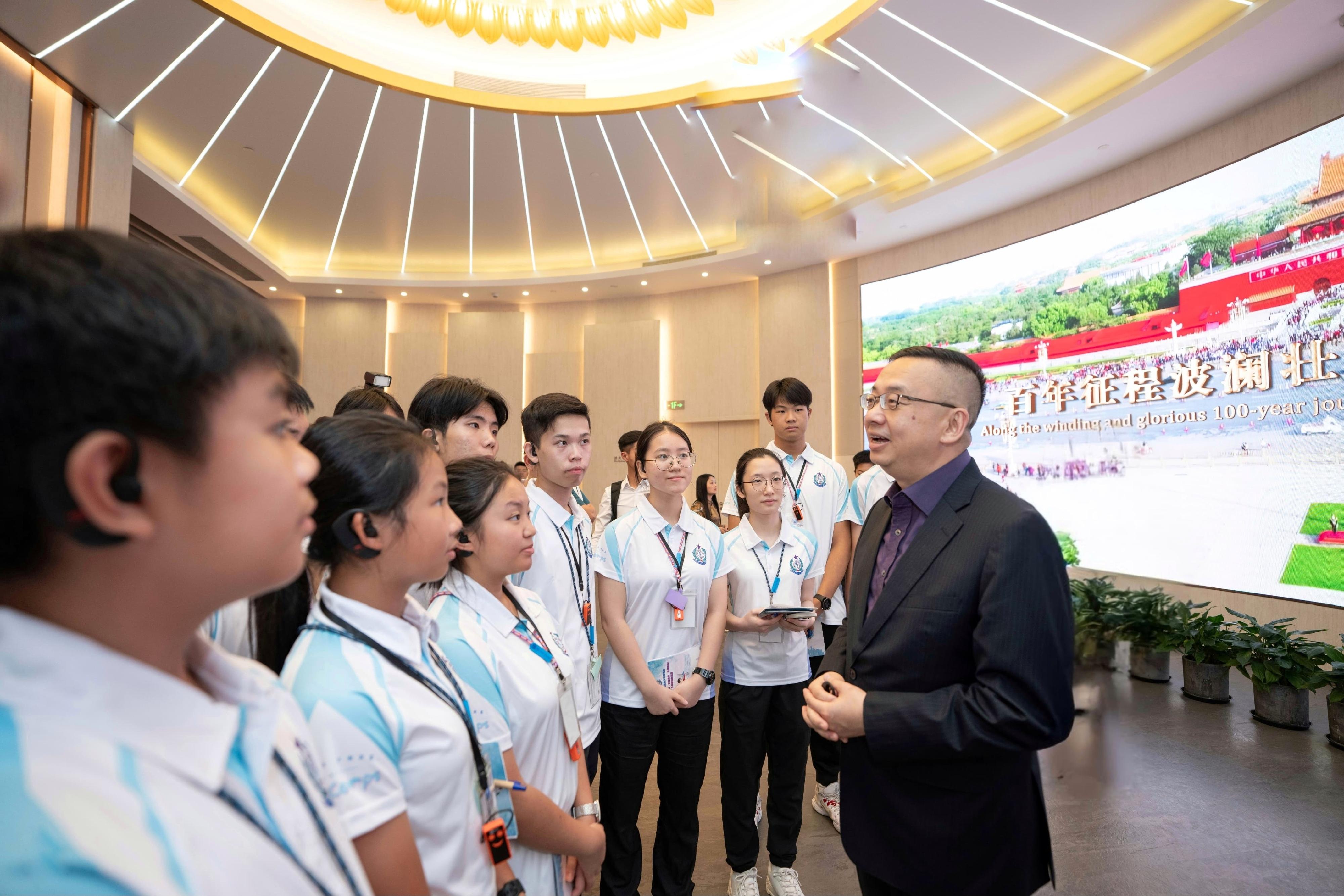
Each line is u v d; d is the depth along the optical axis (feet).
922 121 19.39
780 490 8.39
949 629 4.09
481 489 4.37
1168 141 18.31
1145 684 13.75
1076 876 7.25
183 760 1.25
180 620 1.36
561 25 17.10
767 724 7.51
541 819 3.79
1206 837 7.97
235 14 14.74
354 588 3.09
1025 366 22.34
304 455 1.49
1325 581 14.49
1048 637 3.78
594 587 7.43
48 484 1.08
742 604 8.00
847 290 28.84
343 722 2.63
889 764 4.27
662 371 33.32
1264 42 14.29
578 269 31.86
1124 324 19.39
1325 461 14.65
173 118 18.69
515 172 22.66
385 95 17.98
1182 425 17.70
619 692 6.61
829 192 24.22
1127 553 18.93
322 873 1.55
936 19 15.26
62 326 1.07
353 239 28.68
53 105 16.72
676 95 18.34
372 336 33.32
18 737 1.02
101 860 0.96
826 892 7.30
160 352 1.14
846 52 16.44
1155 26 15.35
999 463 23.11
